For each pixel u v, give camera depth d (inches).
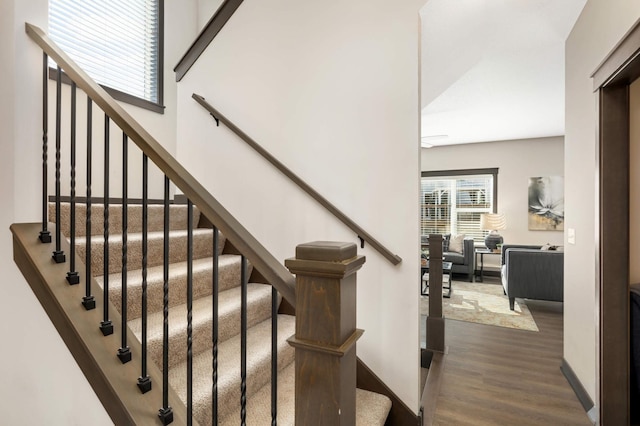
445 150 277.9
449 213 280.1
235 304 74.1
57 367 51.3
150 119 121.8
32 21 58.9
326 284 33.4
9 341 56.0
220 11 93.5
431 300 117.2
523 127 219.9
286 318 83.8
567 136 100.7
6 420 56.7
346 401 34.2
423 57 110.3
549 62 123.0
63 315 49.7
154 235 81.1
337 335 33.1
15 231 55.7
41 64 59.9
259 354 64.1
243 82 91.4
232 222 39.0
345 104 79.9
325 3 82.2
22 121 57.6
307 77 83.9
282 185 86.8
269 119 88.2
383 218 75.9
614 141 72.4
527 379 97.0
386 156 75.8
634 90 76.4
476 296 193.5
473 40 103.0
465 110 182.5
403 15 74.7
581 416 79.1
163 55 127.3
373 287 76.0
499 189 261.0
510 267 165.2
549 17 91.6
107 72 109.2
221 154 94.3
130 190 115.1
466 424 76.3
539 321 149.2
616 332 72.4
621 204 72.1
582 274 87.7
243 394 39.9
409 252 73.5
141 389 46.5
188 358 42.0
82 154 100.2
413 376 72.5
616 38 67.7
